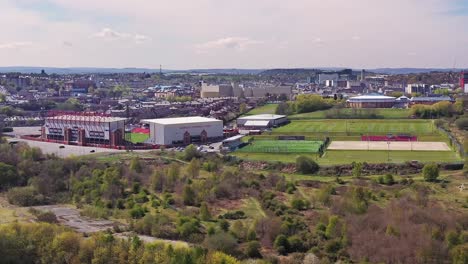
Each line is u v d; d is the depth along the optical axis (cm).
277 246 17375
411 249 16338
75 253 16238
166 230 19012
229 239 17338
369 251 16512
